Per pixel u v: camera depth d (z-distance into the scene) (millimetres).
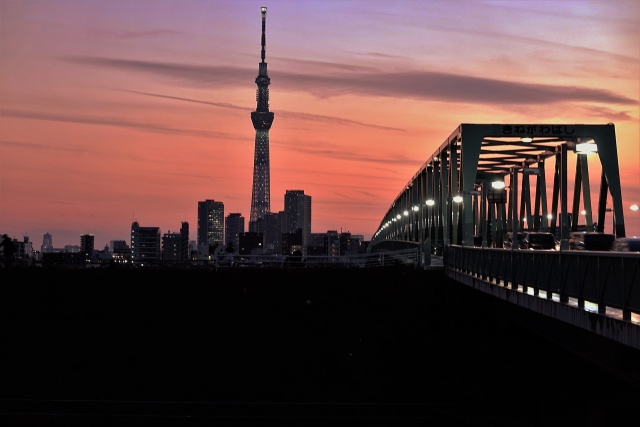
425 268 60812
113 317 60000
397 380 50469
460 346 53000
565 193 39062
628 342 19000
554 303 25234
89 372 53594
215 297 61250
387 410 45094
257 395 49906
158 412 46531
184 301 61031
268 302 60875
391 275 61125
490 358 48188
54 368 54031
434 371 50438
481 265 40969
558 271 25484
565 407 35250
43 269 62625
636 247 41875
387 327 58094
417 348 54531
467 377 48062
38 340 57875
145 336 58188
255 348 56656
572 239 52594
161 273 62312
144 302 61000
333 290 61125
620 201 55500
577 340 27172
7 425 43156
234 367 53844
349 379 51438
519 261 31188
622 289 20094
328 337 57625
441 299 59156
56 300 61094
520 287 31984
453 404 42844
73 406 47438
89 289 61656
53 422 43656
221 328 58938
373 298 60406
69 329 58844
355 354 54844
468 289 51969
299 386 50812
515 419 39656
